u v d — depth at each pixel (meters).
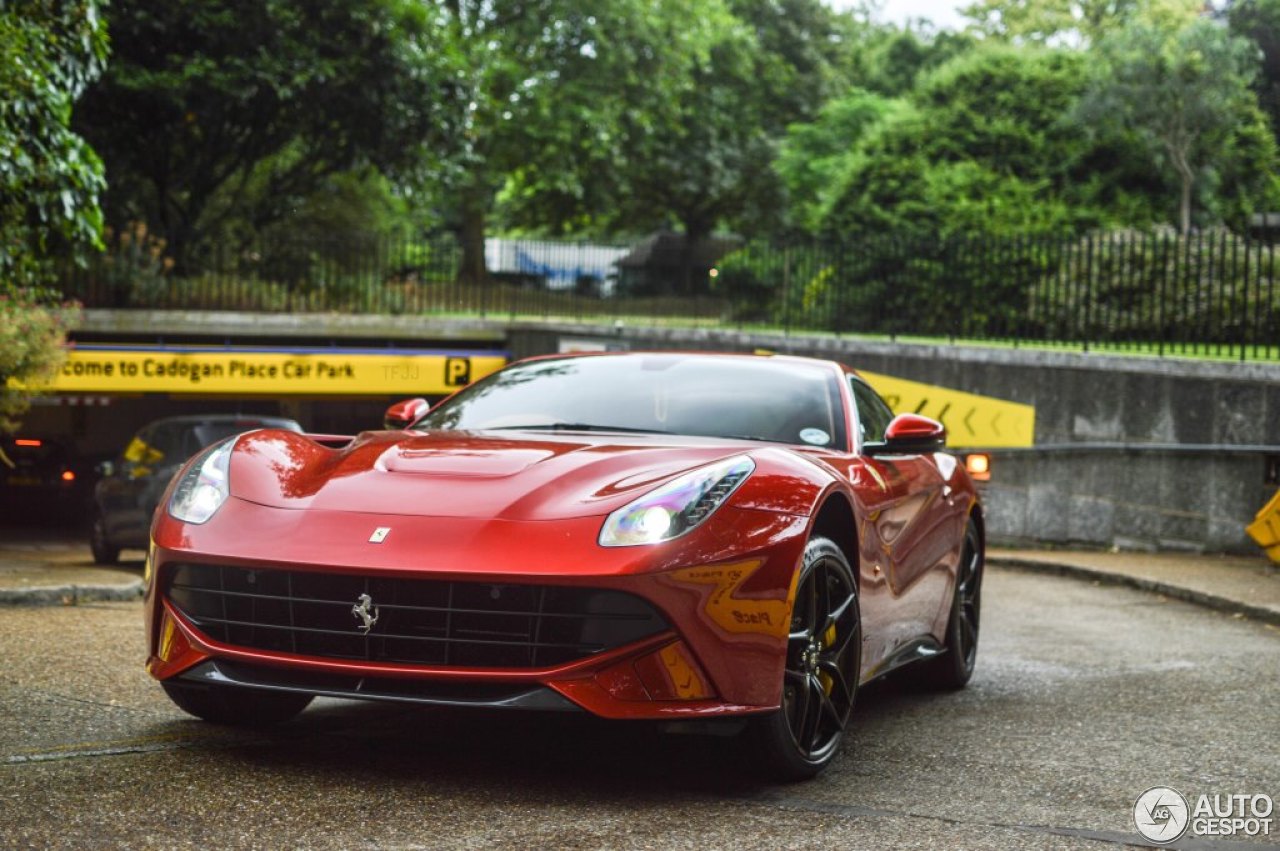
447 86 23.55
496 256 22.11
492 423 4.77
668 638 3.48
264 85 21.36
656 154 42.38
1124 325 14.64
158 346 18.75
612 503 3.63
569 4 33.72
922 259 16.70
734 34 43.22
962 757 4.32
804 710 3.87
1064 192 23.98
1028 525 15.15
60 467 21.56
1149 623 8.51
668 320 20.45
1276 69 34.69
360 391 19.53
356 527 3.61
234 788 3.48
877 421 5.36
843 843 3.21
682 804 3.52
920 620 5.18
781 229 44.56
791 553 3.70
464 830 3.18
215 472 3.99
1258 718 5.12
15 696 4.53
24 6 9.72
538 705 3.43
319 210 29.11
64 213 10.16
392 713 4.59
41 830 3.03
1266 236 20.08
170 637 3.80
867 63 54.66
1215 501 13.34
